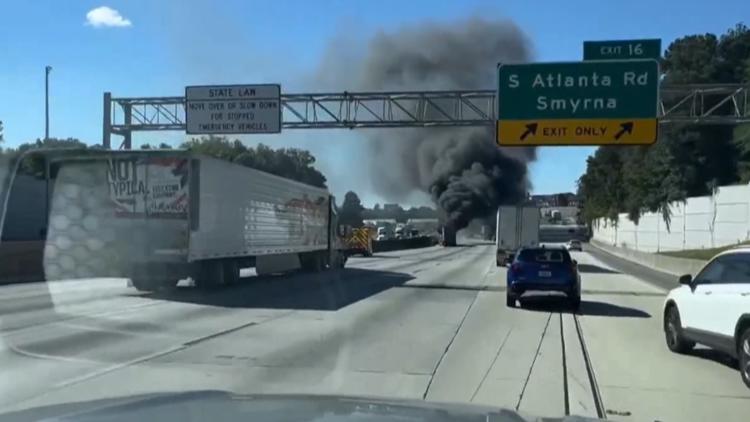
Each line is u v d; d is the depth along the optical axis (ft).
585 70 91.25
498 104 93.04
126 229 74.38
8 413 12.41
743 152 196.24
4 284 86.38
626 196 273.13
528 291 66.18
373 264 157.58
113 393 28.89
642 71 90.43
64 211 75.31
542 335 48.34
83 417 11.44
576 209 583.17
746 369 32.40
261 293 77.51
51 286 83.35
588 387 31.73
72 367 34.68
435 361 37.58
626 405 28.40
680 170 212.23
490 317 58.70
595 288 94.43
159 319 53.98
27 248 99.66
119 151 74.02
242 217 88.43
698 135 214.90
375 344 43.14
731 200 159.02
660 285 102.01
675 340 41.24
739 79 239.91
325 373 33.86
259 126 102.53
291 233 109.81
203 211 75.82
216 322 52.80
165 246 73.82
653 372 35.50
